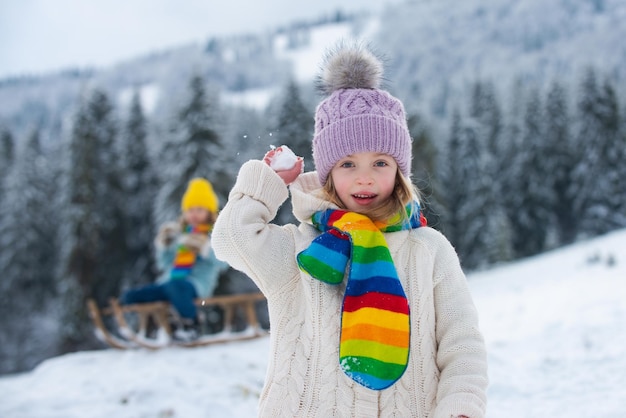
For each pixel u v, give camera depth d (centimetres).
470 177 3631
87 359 666
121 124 3303
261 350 674
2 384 595
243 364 592
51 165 3594
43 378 605
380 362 181
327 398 193
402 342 184
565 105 3981
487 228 3419
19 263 3266
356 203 213
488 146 4422
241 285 2222
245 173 218
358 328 184
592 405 366
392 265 194
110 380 546
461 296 208
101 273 2902
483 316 853
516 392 423
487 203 3469
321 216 211
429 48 18800
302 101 2722
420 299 201
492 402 407
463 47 19025
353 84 227
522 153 3941
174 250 753
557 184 3966
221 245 209
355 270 192
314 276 197
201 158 2506
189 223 761
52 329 3234
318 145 221
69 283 2848
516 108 4281
